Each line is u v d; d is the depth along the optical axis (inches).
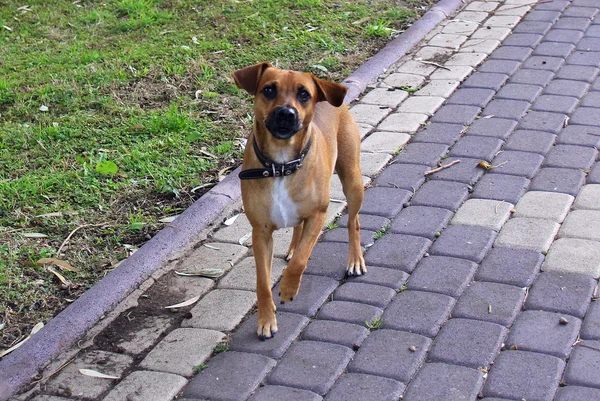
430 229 145.3
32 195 152.8
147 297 138.2
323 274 139.8
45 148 162.6
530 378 124.4
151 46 190.5
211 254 144.3
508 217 146.8
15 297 137.5
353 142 140.1
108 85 177.8
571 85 175.3
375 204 150.7
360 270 139.0
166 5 213.8
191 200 152.8
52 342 131.1
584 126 164.2
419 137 164.7
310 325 132.8
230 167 158.9
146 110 172.4
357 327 132.0
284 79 130.3
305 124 130.8
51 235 146.4
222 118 170.1
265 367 127.8
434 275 138.0
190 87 178.2
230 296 137.4
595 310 131.7
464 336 129.7
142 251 142.6
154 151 161.5
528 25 198.2
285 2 212.5
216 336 132.0
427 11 208.5
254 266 141.9
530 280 136.3
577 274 136.4
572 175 153.5
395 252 141.9
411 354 128.1
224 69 182.7
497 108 170.4
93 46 192.7
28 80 180.2
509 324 131.0
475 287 136.1
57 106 173.3
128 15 209.8
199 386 126.3
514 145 161.0
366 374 126.4
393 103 173.9
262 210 131.6
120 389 126.5
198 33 195.6
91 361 130.3
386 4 213.8
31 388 127.8
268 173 130.0
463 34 195.5
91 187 154.2
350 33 195.3
